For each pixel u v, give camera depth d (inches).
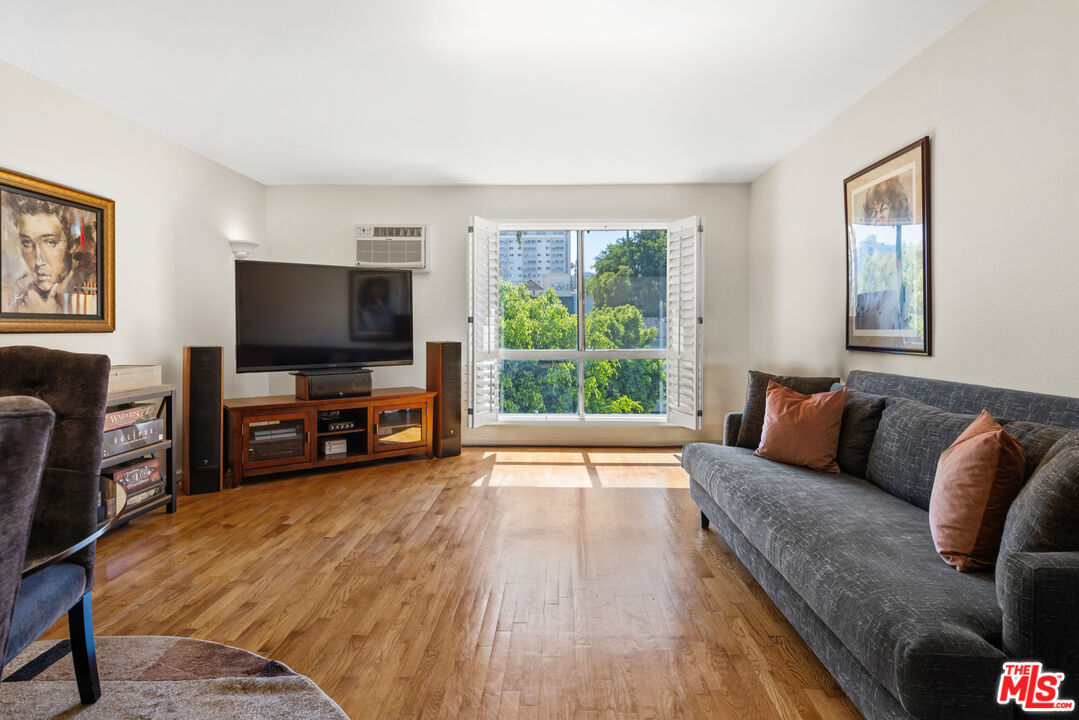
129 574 104.0
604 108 141.1
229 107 140.5
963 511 65.2
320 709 66.2
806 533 77.8
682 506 146.0
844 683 64.5
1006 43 92.7
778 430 116.6
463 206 215.8
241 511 141.2
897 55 115.1
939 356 109.7
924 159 111.6
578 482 168.9
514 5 96.2
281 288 178.2
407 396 192.5
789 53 113.7
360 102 137.3
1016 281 91.7
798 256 170.7
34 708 66.1
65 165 129.9
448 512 140.8
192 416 154.9
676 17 100.3
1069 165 82.4
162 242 161.2
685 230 201.5
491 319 211.9
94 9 97.3
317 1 95.0
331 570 106.1
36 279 122.9
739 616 89.7
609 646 80.8
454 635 83.5
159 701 67.5
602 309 221.5
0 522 37.5
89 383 70.8
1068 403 77.0
